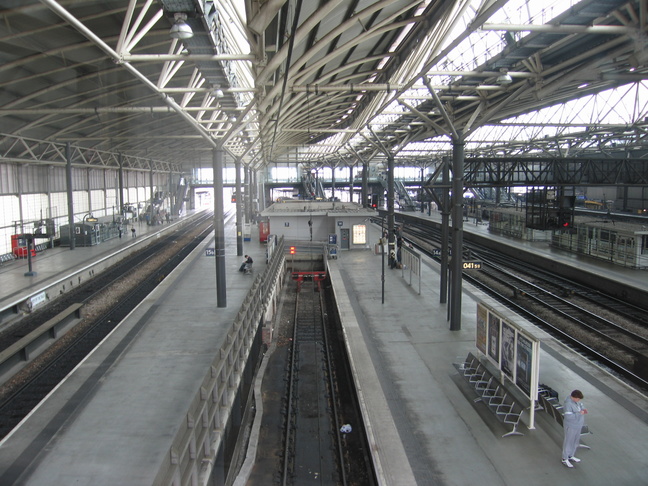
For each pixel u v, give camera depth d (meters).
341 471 11.88
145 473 9.08
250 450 12.78
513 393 11.45
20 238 30.44
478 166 28.03
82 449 9.91
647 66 17.22
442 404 12.34
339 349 20.41
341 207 46.03
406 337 17.42
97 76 17.67
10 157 28.84
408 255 26.56
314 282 34.19
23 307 21.77
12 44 12.08
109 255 34.31
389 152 33.59
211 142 20.97
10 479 8.91
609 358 16.91
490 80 21.12
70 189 35.81
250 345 16.78
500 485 9.09
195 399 9.60
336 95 26.77
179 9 9.53
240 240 35.34
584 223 34.19
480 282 29.22
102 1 10.76
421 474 9.45
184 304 22.06
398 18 15.92
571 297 25.58
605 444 10.33
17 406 13.71
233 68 17.02
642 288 23.69
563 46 15.60
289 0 10.92
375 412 11.95
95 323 21.14
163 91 15.88
